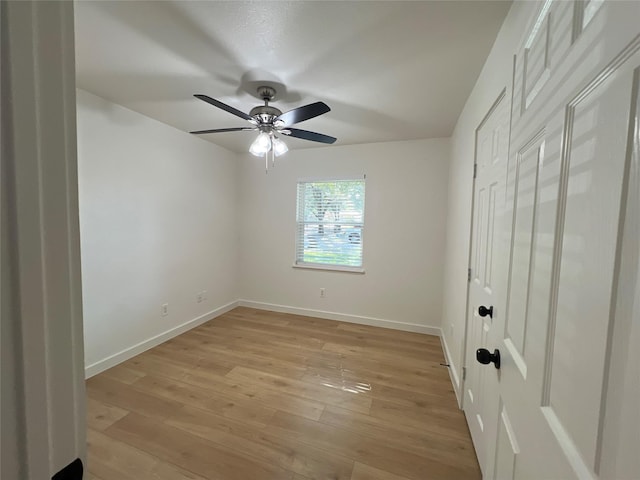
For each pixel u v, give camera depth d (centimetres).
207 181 337
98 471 139
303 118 186
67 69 35
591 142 42
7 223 29
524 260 68
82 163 210
